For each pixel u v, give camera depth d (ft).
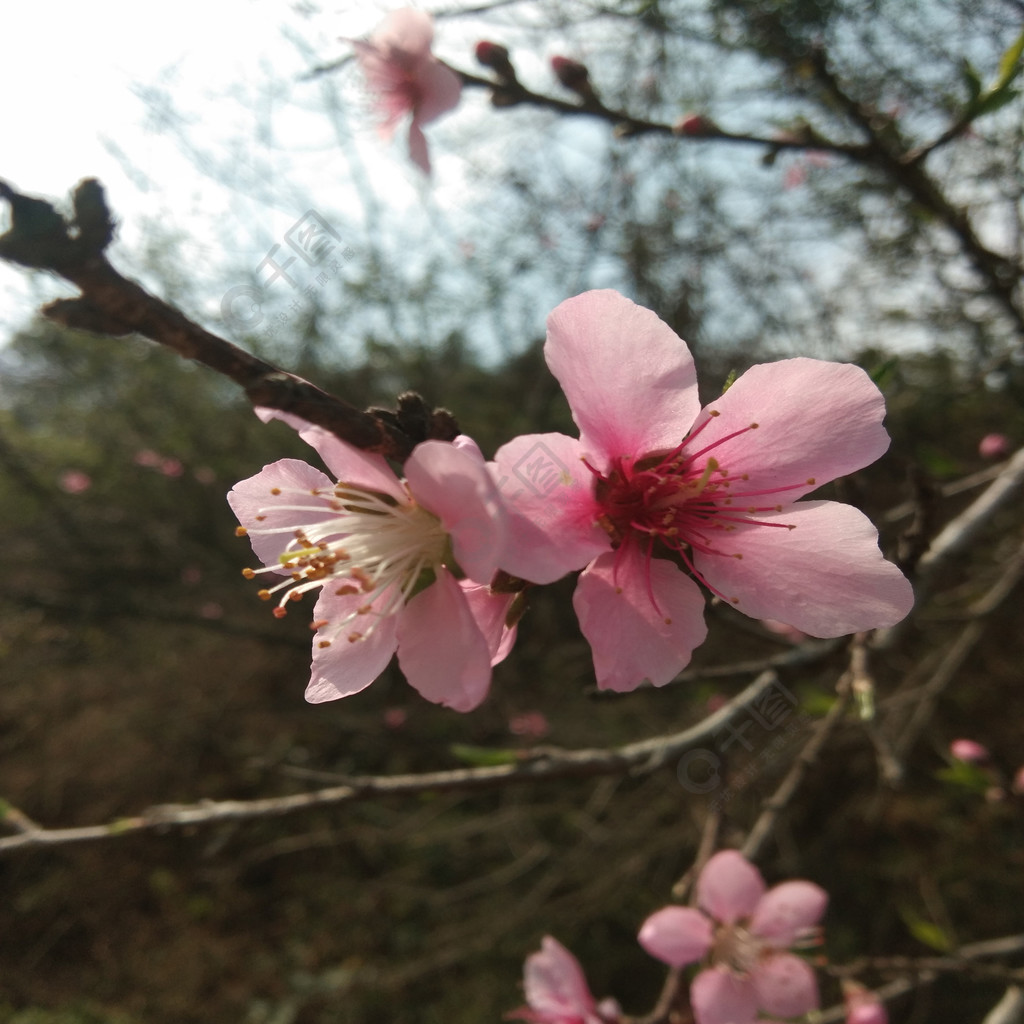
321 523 3.85
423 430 3.38
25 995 19.90
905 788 17.51
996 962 13.23
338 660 3.86
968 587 12.62
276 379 2.75
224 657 25.61
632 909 18.38
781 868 17.13
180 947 20.56
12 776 23.88
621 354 3.74
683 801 16.90
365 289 19.80
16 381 25.50
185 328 2.55
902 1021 15.67
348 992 18.89
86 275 2.34
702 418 3.94
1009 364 11.10
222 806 7.25
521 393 23.26
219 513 25.26
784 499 3.90
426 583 3.71
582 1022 6.70
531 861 17.61
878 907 17.19
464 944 18.20
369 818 21.27
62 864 22.58
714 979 6.21
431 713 22.31
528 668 21.27
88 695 26.00
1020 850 15.83
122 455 25.70
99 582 25.08
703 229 19.38
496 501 2.89
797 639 11.21
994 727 18.08
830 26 13.05
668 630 3.70
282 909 21.29
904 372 18.12
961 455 17.12
